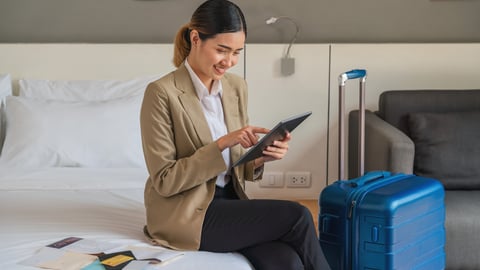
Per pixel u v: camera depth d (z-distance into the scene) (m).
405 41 3.81
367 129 3.39
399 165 2.97
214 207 2.26
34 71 3.68
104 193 2.91
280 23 3.77
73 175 3.13
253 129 2.20
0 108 3.49
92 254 2.16
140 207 2.73
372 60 3.73
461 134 3.33
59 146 3.29
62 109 3.38
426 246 2.62
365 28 3.80
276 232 2.18
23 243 2.29
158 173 2.22
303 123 3.76
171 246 2.22
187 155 2.29
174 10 3.76
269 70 3.71
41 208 2.69
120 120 3.38
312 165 3.80
